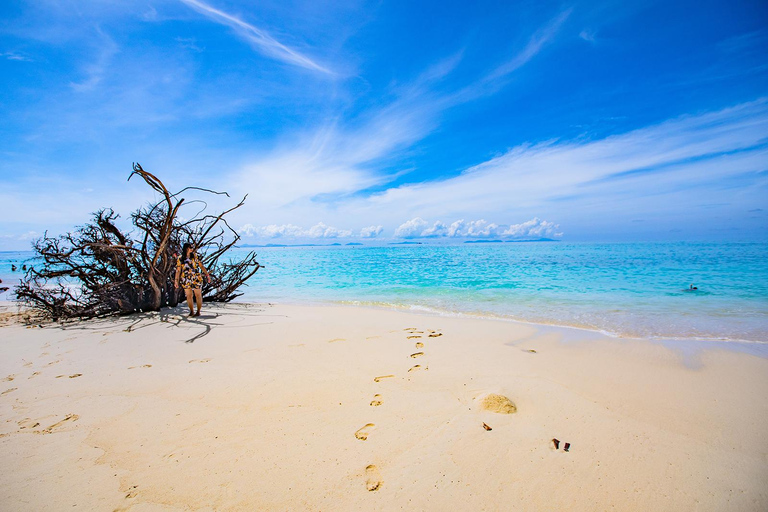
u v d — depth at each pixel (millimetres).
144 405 3199
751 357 4676
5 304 10180
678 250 49625
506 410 2994
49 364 4438
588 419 2881
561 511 1860
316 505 1908
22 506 1883
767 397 3354
